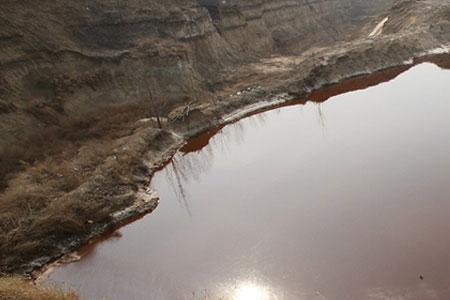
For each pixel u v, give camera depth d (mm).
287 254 21859
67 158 32500
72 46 42156
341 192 26766
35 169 30703
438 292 17797
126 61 43531
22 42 39062
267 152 34062
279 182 29109
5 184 29203
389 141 32406
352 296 18453
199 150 36312
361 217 24000
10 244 23328
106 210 26469
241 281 20453
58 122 36750
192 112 39094
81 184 28469
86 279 21766
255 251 22469
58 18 43344
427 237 21469
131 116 39312
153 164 32844
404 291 18156
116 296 20375
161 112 40375
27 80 37875
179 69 44438
